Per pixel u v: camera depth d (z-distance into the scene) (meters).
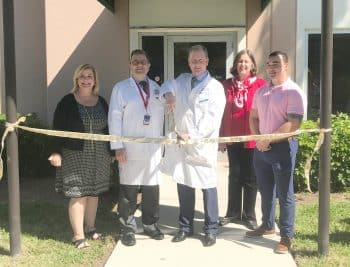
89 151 5.09
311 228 5.66
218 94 5.16
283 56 4.85
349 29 9.31
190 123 5.11
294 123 4.77
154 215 5.42
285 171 4.90
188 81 5.18
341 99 9.45
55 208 6.69
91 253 5.05
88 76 5.11
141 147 5.16
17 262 4.78
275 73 4.86
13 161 4.81
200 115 5.11
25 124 8.54
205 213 5.29
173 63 9.50
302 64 9.30
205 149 5.13
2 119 8.37
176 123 5.18
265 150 4.93
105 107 5.29
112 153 5.28
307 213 6.23
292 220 5.00
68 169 5.09
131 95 5.08
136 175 5.20
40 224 5.95
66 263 4.79
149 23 9.32
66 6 9.38
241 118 5.71
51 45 9.44
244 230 5.73
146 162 5.20
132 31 9.35
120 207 5.29
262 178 5.28
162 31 9.38
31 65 10.20
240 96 5.71
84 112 5.09
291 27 9.25
